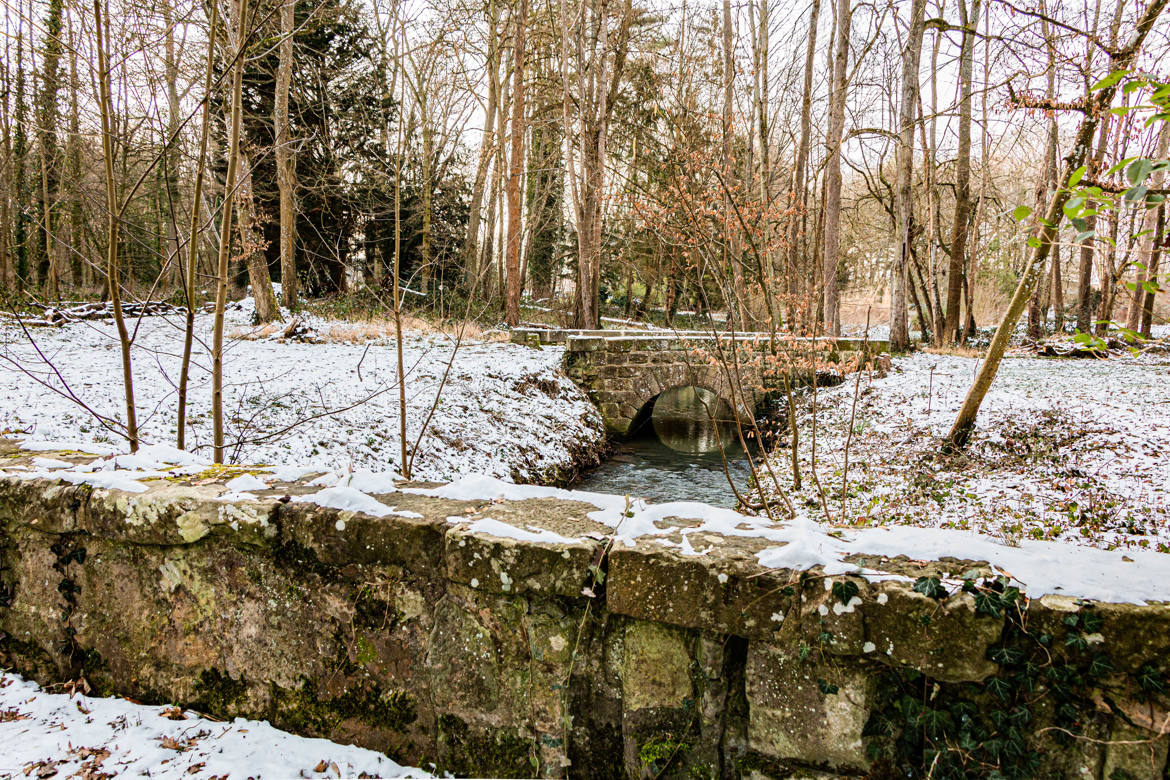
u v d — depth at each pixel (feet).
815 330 23.15
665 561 5.29
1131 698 4.25
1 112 21.16
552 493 7.18
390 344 44.98
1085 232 4.95
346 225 52.29
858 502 22.76
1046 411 29.14
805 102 54.19
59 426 20.11
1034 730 4.54
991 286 90.02
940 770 4.71
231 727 6.73
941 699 4.75
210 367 31.71
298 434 23.99
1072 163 15.66
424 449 26.45
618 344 42.80
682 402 63.46
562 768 5.83
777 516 21.86
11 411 20.61
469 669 6.05
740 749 5.38
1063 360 49.26
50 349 32.71
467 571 5.86
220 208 12.15
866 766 4.99
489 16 41.52
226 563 6.83
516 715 5.95
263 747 6.39
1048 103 17.10
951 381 39.11
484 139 55.42
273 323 48.73
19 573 7.79
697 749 5.44
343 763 6.21
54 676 7.68
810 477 26.50
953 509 21.15
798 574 4.95
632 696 5.60
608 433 42.04
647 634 5.54
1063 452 24.90
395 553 6.19
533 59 69.92
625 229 71.87
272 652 6.74
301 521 6.44
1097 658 4.27
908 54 48.80
